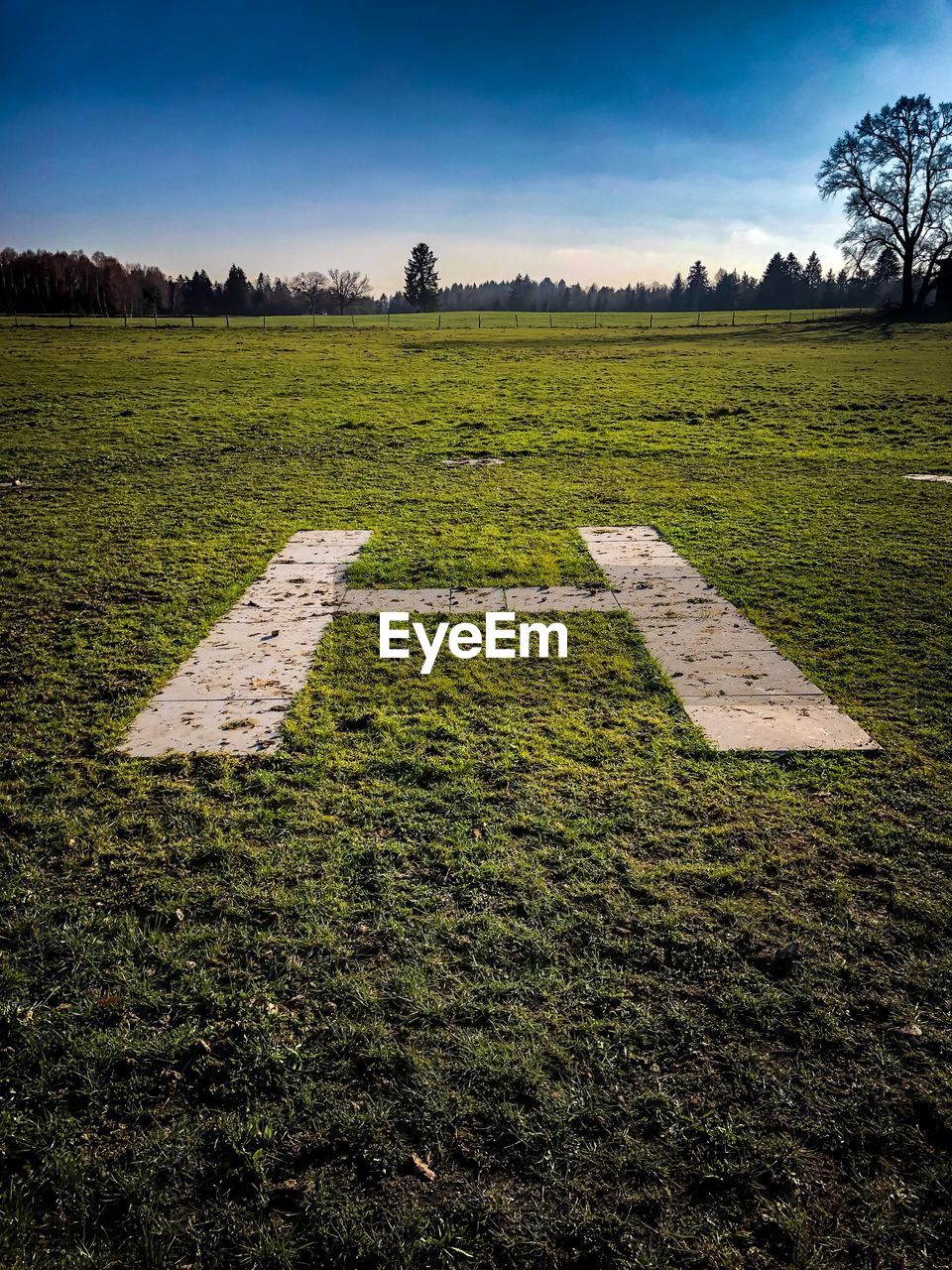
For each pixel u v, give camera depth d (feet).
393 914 12.51
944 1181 8.63
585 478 48.16
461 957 11.66
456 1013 10.70
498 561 32.24
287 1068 9.93
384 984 11.18
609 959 11.65
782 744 17.70
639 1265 7.85
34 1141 9.03
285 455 54.34
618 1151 8.93
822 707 19.52
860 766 16.76
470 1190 8.54
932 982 11.25
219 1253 7.98
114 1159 8.86
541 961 11.59
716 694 20.42
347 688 20.92
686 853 13.97
